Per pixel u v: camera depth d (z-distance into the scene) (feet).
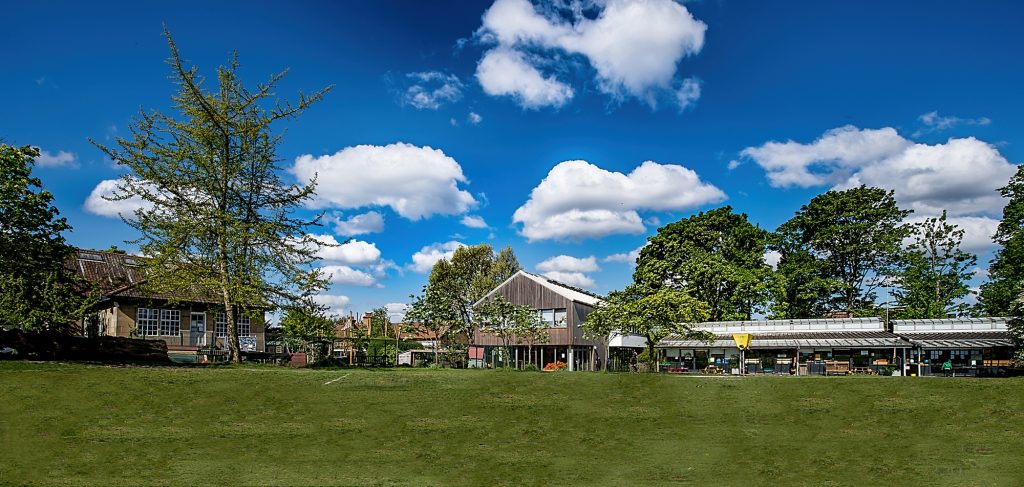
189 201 98.68
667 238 191.72
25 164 96.94
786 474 47.32
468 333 155.22
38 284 95.14
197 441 54.19
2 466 46.60
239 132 102.42
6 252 91.91
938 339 124.47
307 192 107.34
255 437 55.83
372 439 56.18
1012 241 142.41
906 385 77.36
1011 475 46.47
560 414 65.36
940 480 45.60
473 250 242.17
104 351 98.53
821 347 130.72
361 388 74.90
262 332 154.20
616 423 62.13
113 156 93.81
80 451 50.49
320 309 107.45
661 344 145.89
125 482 43.60
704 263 180.45
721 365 138.72
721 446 54.90
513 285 175.01
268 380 76.95
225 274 100.53
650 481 45.70
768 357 138.72
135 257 99.76
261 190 105.60
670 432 59.36
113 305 134.10
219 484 43.60
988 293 155.12
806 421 63.00
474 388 76.48
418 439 56.39
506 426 61.00
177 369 84.43
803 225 192.13
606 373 92.84
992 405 66.85
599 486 44.45
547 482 45.42
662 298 110.32
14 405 61.57
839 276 187.52
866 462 50.19
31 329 93.97
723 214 192.85
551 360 166.61
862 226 179.63
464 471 47.88
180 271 97.09
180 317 141.38
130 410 62.34
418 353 158.20
